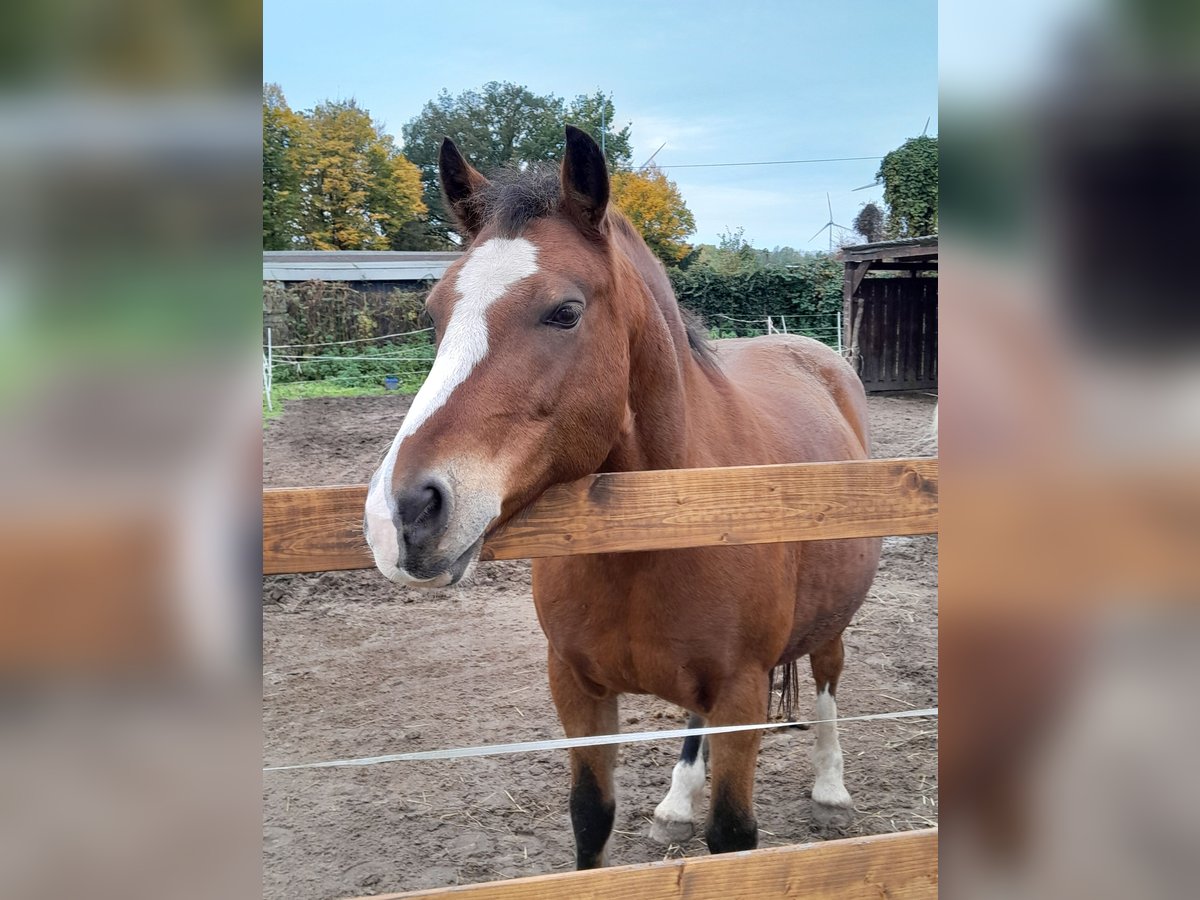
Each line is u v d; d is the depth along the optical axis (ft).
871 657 15.30
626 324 6.66
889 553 21.43
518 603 18.24
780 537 5.69
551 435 5.91
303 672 14.80
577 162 6.18
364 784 11.41
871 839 5.52
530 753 12.23
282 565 5.00
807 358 12.51
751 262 79.77
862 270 49.08
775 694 14.15
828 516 5.73
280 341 57.47
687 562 7.09
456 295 5.89
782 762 12.07
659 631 7.27
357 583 19.10
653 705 13.85
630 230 7.83
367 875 9.62
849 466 5.70
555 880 5.05
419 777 11.59
